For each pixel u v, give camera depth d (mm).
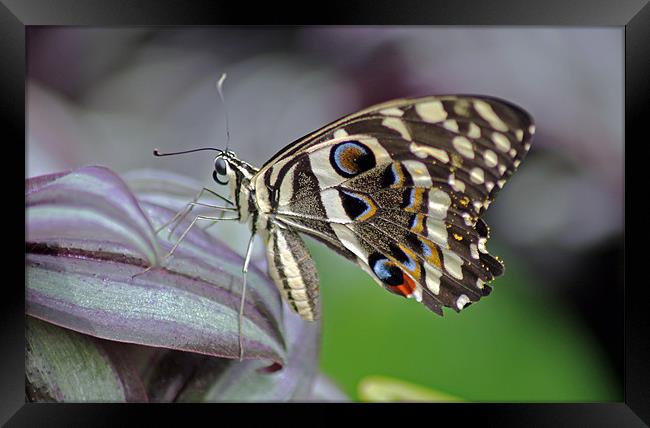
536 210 483
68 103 483
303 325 404
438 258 412
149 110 493
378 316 465
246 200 406
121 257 382
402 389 422
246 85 499
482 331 468
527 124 390
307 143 407
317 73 498
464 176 400
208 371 391
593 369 466
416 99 398
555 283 477
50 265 381
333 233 413
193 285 385
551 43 487
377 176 410
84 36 486
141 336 379
